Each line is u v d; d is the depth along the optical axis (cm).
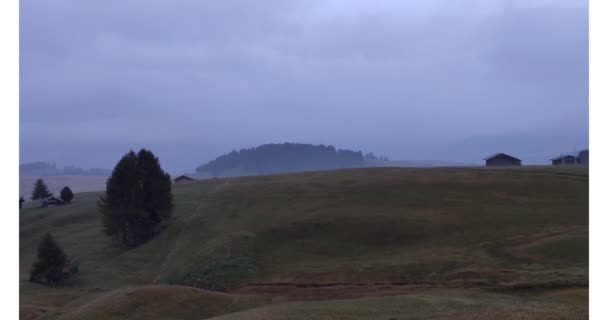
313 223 5622
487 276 3756
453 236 4978
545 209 5528
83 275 5434
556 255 4078
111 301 3023
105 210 6569
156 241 6200
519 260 4100
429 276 3994
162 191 6594
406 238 5081
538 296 3181
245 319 2394
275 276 4516
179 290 3256
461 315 2348
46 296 4647
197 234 5997
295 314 2439
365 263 4525
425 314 2431
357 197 6525
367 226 5406
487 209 5650
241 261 4881
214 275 4706
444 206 5891
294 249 5119
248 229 5744
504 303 2789
